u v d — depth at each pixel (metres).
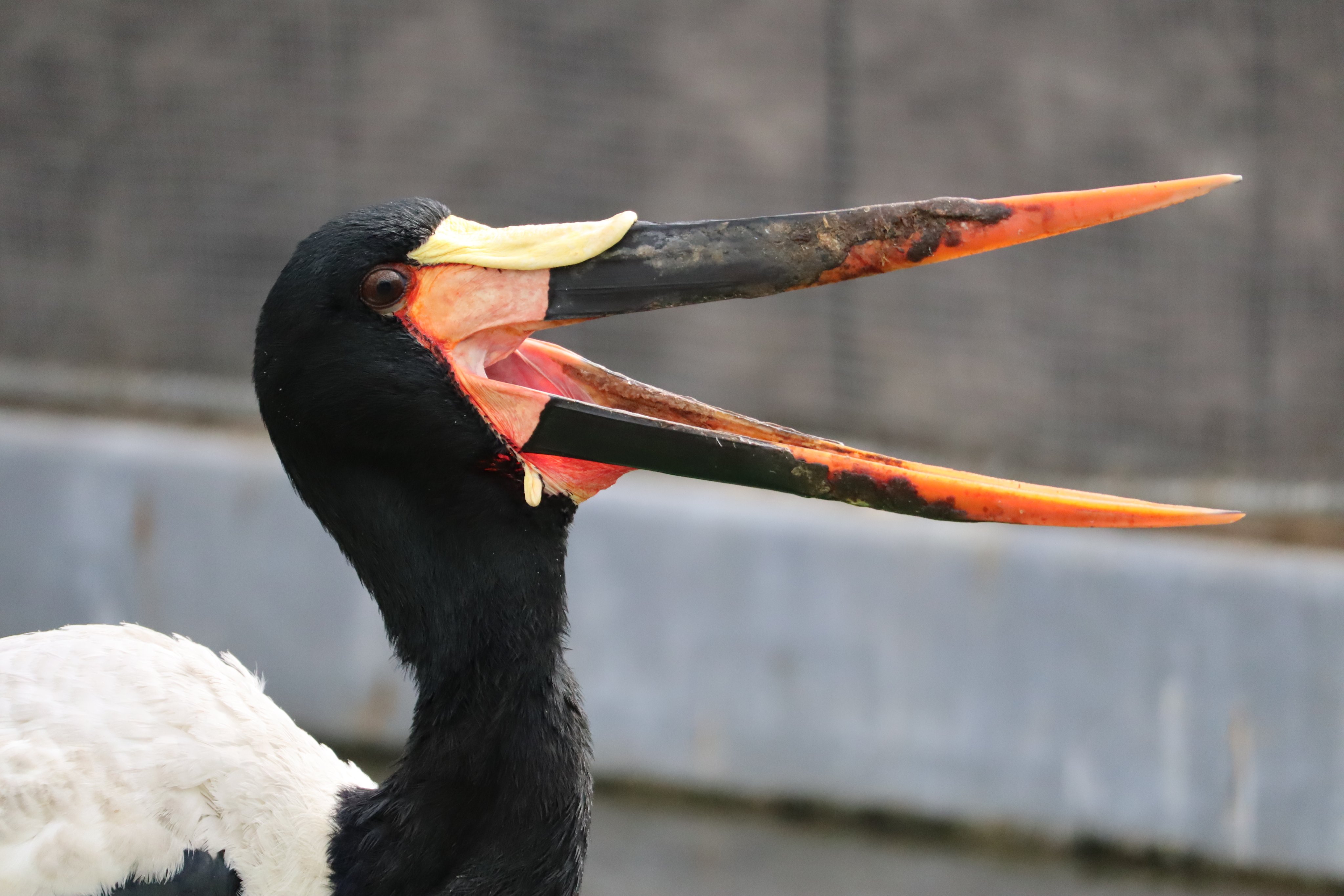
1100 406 13.39
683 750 11.63
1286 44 15.31
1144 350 13.77
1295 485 12.41
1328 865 10.66
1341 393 13.27
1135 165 16.09
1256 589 10.88
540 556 5.11
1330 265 14.34
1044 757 11.15
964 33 16.88
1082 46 16.73
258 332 5.10
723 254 4.96
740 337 14.19
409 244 5.01
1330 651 10.73
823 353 14.02
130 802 4.95
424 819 5.02
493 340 5.07
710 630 11.62
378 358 4.96
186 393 13.36
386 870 5.03
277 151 14.88
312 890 5.09
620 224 5.05
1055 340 13.90
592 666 11.74
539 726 5.04
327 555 11.95
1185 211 14.94
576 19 16.17
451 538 5.07
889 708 11.38
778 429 5.17
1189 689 10.94
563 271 5.03
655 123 16.34
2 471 12.25
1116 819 11.02
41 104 14.63
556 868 5.04
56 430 12.40
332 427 5.02
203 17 14.90
